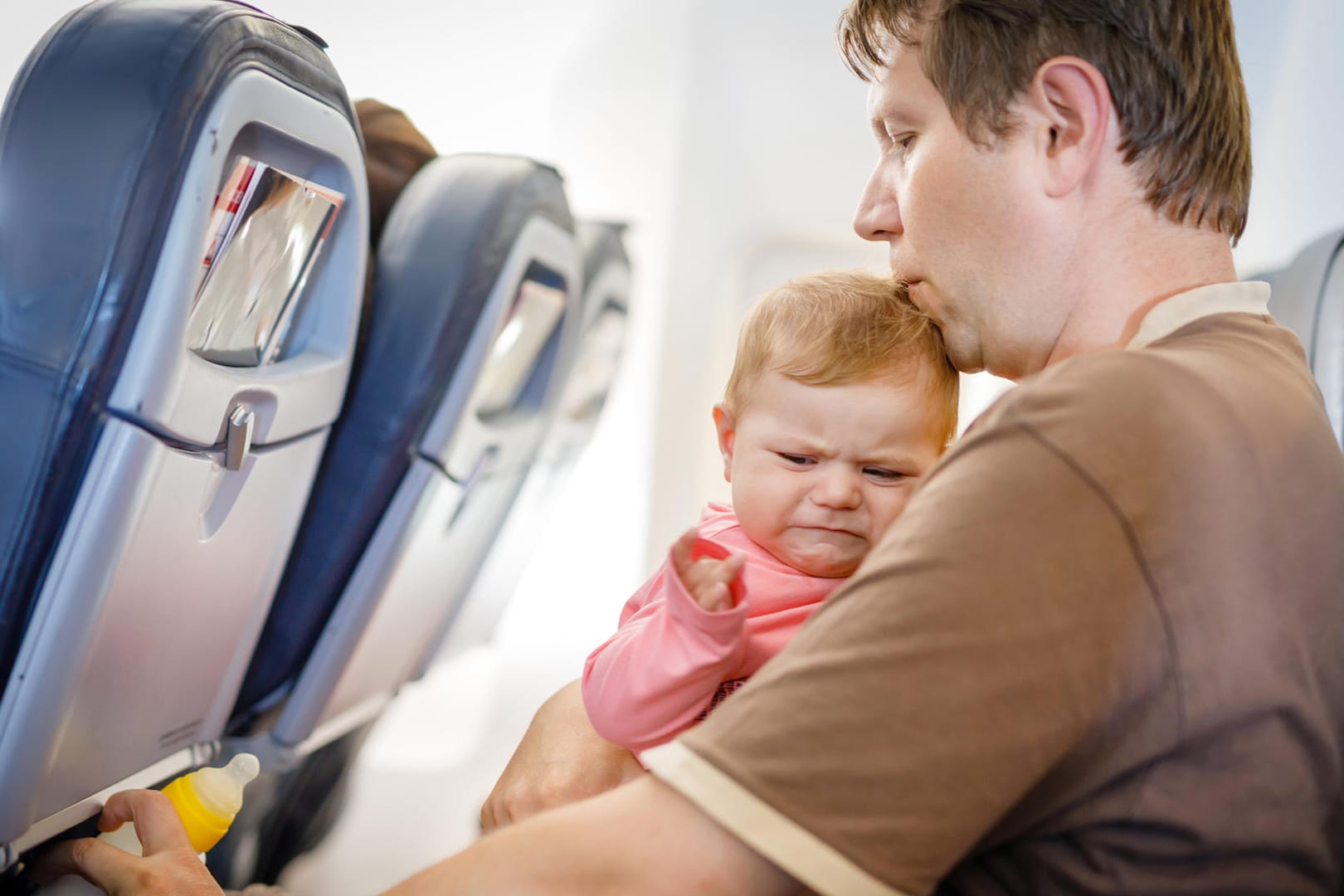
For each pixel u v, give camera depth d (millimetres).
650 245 3662
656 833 552
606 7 3502
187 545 1017
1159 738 577
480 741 2926
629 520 3744
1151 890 591
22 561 866
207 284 956
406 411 1378
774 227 4504
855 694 540
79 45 870
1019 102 733
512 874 562
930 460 929
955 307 808
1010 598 543
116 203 834
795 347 922
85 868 886
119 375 857
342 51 1997
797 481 914
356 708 1704
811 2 3594
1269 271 1756
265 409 1080
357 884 2180
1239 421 621
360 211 1161
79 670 913
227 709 1287
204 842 1000
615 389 3732
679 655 792
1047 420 587
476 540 1887
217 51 869
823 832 521
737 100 3961
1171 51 709
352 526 1407
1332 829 650
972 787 528
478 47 2514
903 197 813
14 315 846
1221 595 580
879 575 574
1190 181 729
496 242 1411
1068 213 741
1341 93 2053
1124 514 562
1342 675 648
